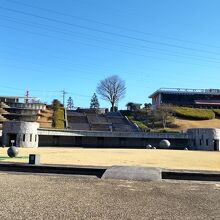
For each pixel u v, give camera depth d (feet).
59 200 43.75
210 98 401.49
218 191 54.24
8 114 310.45
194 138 245.24
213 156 145.38
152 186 57.47
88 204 41.88
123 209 39.70
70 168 73.77
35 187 53.26
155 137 248.93
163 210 39.70
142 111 337.52
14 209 37.96
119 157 127.44
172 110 329.93
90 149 195.83
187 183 62.90
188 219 35.81
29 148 192.65
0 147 190.70
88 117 329.11
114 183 59.62
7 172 73.56
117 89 431.02
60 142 246.27
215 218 36.45
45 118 314.55
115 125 303.07
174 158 128.47
